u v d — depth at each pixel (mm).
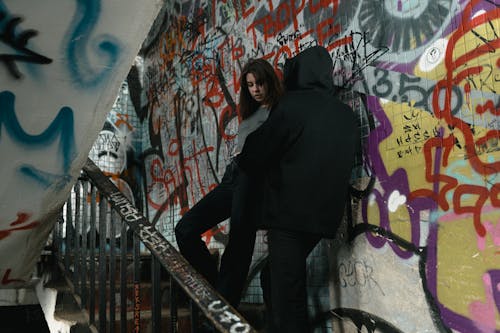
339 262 2693
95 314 2820
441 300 2123
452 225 2104
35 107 2168
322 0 3016
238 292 2625
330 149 2307
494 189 1946
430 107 2258
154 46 5508
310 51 2479
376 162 2529
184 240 2875
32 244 2775
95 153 5395
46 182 2412
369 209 2541
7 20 1941
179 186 4699
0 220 2500
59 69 2109
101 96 2248
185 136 4656
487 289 1944
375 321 2436
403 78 2416
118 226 5148
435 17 2273
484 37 2039
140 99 5746
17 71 2047
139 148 5641
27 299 3789
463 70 2115
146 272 3420
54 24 2006
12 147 2221
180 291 3166
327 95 2420
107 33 2104
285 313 2172
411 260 2281
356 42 2736
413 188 2305
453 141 2133
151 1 2072
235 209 2609
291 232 2230
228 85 4008
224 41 4109
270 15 3520
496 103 1970
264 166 2336
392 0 2518
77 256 2910
